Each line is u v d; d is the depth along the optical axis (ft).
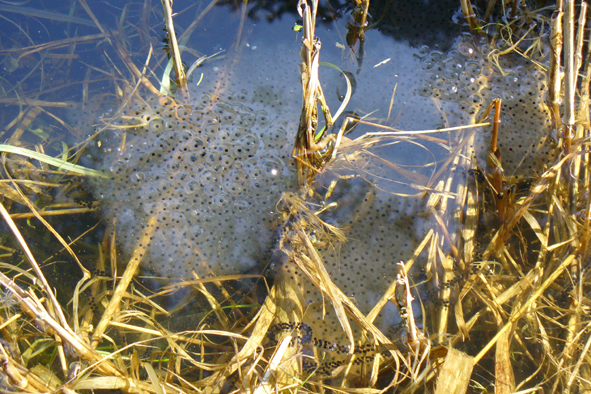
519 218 2.48
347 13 2.86
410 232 2.53
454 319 2.48
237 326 2.47
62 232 2.58
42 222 2.54
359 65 2.78
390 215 2.54
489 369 2.43
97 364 2.25
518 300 2.47
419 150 2.63
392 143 2.62
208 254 2.52
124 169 2.60
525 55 2.73
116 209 2.57
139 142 2.63
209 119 2.66
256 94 2.71
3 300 2.31
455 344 2.46
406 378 2.38
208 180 2.58
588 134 2.56
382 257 2.50
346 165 2.56
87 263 2.54
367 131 2.63
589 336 2.43
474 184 2.58
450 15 2.85
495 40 2.79
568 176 2.54
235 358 2.35
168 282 2.51
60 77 2.85
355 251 2.50
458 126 2.62
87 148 2.64
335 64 2.78
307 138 2.43
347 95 2.52
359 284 2.47
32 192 2.61
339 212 2.54
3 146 2.56
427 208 2.55
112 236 2.55
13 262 2.56
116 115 2.67
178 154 2.60
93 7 2.98
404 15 2.85
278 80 2.74
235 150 2.61
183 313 2.52
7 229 2.60
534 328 2.45
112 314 2.45
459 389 2.26
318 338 2.41
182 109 2.68
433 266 2.50
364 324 2.34
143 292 2.51
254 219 2.54
